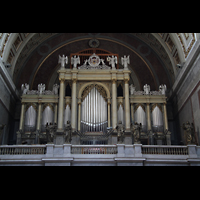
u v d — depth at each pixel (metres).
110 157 16.56
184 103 22.16
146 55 26.75
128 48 26.92
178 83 23.06
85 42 26.89
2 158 16.31
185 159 16.45
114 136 21.16
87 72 23.23
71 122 21.81
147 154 16.86
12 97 23.98
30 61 26.14
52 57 26.48
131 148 16.98
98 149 17.89
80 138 21.33
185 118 21.97
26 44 24.83
